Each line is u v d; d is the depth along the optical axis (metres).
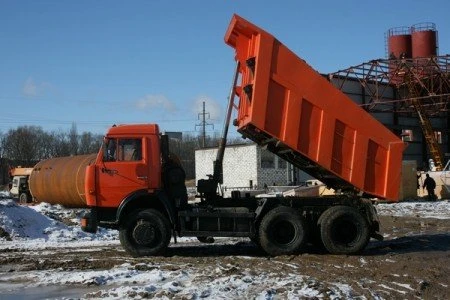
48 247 15.49
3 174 86.06
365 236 12.78
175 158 13.60
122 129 12.76
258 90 12.11
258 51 12.13
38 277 10.51
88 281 9.80
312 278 9.87
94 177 12.48
